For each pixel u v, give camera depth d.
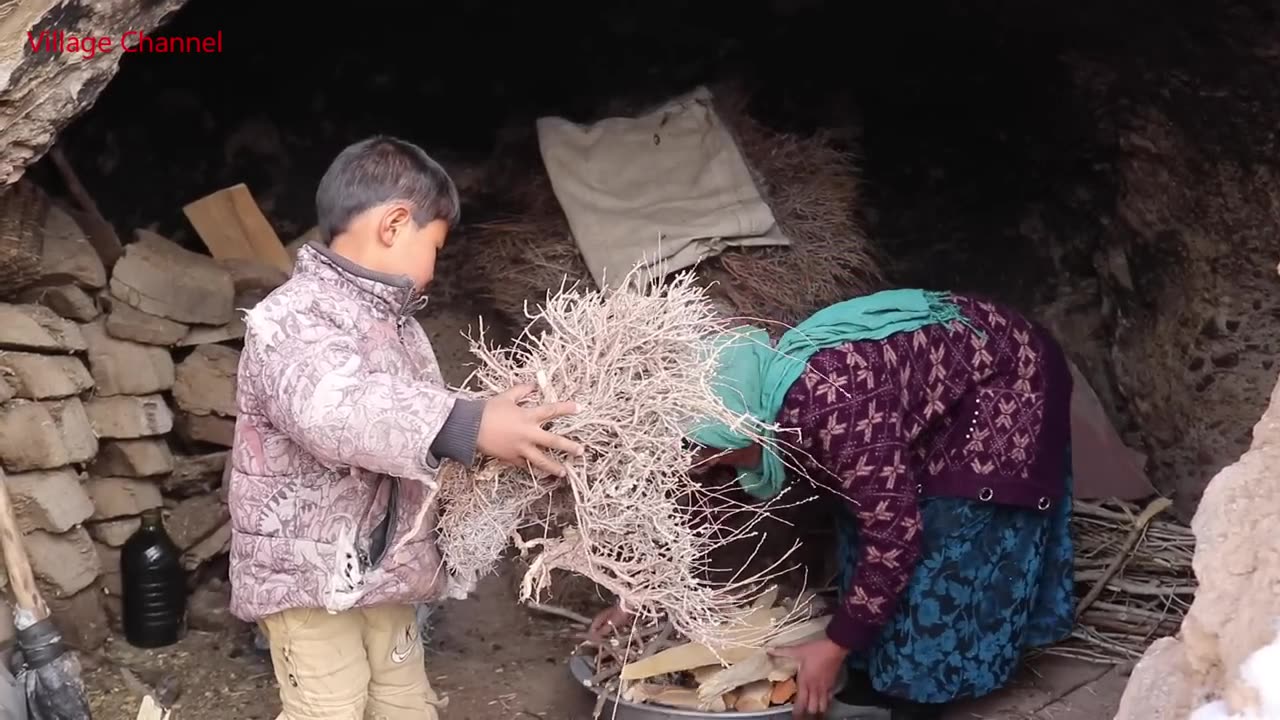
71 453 2.67
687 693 2.30
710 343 1.98
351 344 1.62
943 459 2.31
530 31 3.71
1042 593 2.57
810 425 2.05
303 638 1.76
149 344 2.97
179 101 3.44
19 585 2.09
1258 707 0.97
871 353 2.14
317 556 1.69
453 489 1.74
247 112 3.57
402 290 1.72
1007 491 2.29
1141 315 3.63
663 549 1.72
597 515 1.64
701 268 3.03
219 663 2.77
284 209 3.68
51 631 2.10
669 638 2.46
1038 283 3.86
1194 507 3.38
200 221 3.35
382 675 1.96
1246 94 3.08
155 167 3.45
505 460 1.64
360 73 3.67
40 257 2.75
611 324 1.73
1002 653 2.39
